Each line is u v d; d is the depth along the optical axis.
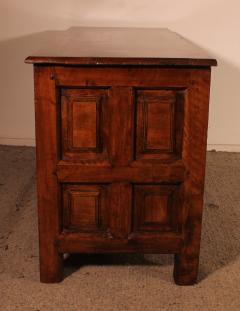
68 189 1.19
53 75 1.09
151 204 1.20
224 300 1.18
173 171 1.17
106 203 1.20
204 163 1.16
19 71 2.33
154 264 1.34
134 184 1.18
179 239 1.21
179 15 2.24
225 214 1.68
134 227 1.21
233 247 1.45
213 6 2.22
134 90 1.12
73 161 1.16
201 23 2.25
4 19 2.27
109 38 1.63
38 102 1.11
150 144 1.15
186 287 1.23
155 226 1.21
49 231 1.20
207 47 2.28
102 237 1.21
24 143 2.42
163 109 1.13
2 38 2.29
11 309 1.13
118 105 1.12
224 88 2.31
